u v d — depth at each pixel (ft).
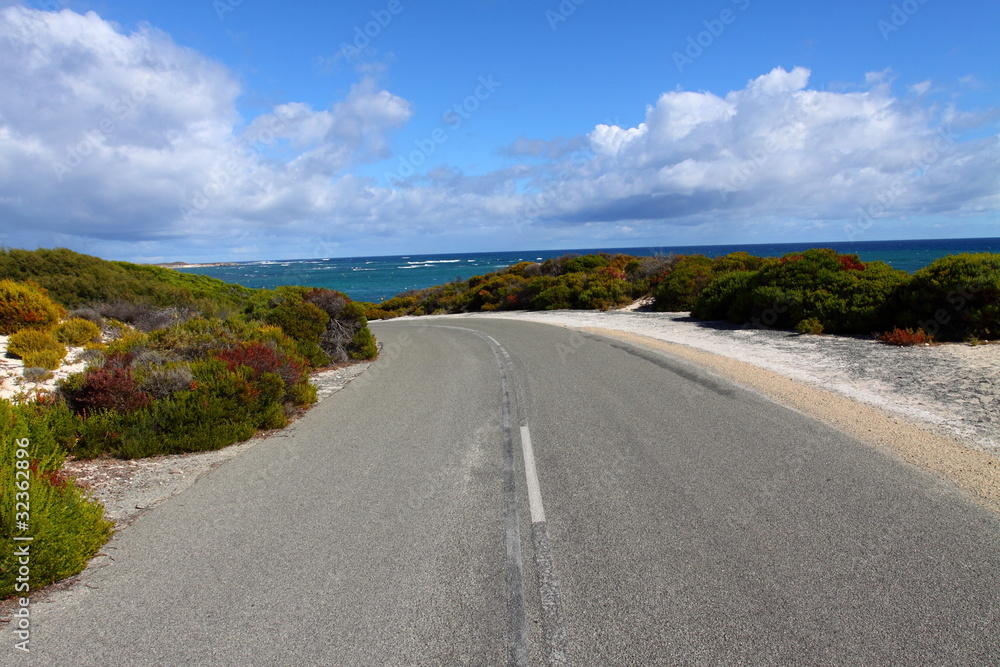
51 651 9.62
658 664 8.54
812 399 24.48
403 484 17.25
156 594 11.40
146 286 55.16
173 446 21.79
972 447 17.28
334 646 9.46
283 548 13.23
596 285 97.81
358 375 40.78
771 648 8.72
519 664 8.73
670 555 11.80
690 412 23.66
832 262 49.44
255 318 56.80
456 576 11.54
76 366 32.32
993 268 34.96
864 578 10.48
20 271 49.96
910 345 35.24
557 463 18.37
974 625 8.98
